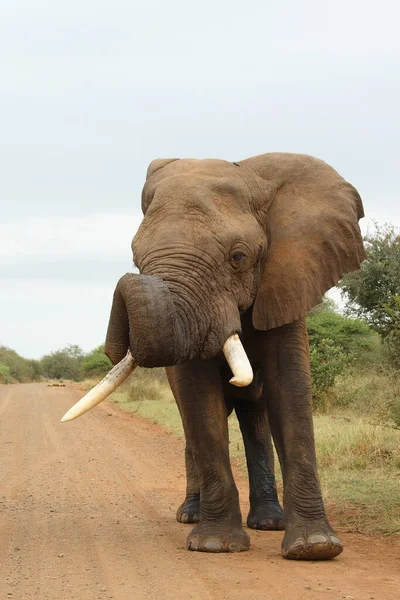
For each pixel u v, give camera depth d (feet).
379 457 39.60
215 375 25.20
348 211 25.08
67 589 20.88
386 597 19.56
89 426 72.33
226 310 22.65
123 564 23.47
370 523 28.76
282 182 25.20
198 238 22.84
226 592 20.13
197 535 25.22
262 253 24.09
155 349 20.89
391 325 61.05
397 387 50.16
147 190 25.05
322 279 24.53
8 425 74.64
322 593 19.90
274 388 24.61
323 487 34.71
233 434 54.95
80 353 413.80
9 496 36.60
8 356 358.84
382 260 77.30
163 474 43.73
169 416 78.23
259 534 28.40
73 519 31.04
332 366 63.52
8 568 23.20
